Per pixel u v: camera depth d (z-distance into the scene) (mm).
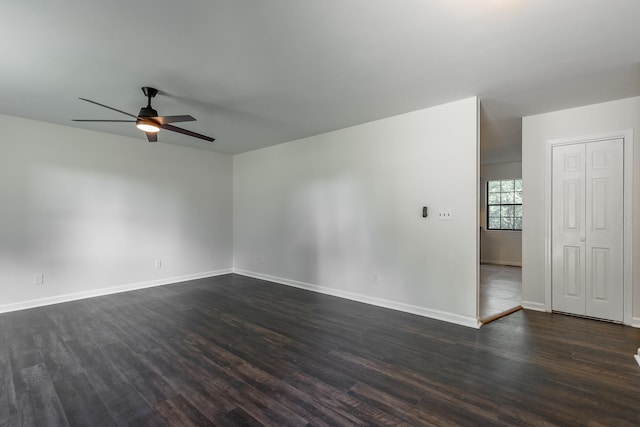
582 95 3328
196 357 2658
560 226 3859
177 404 2010
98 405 2002
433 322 3529
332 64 2627
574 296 3773
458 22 2039
